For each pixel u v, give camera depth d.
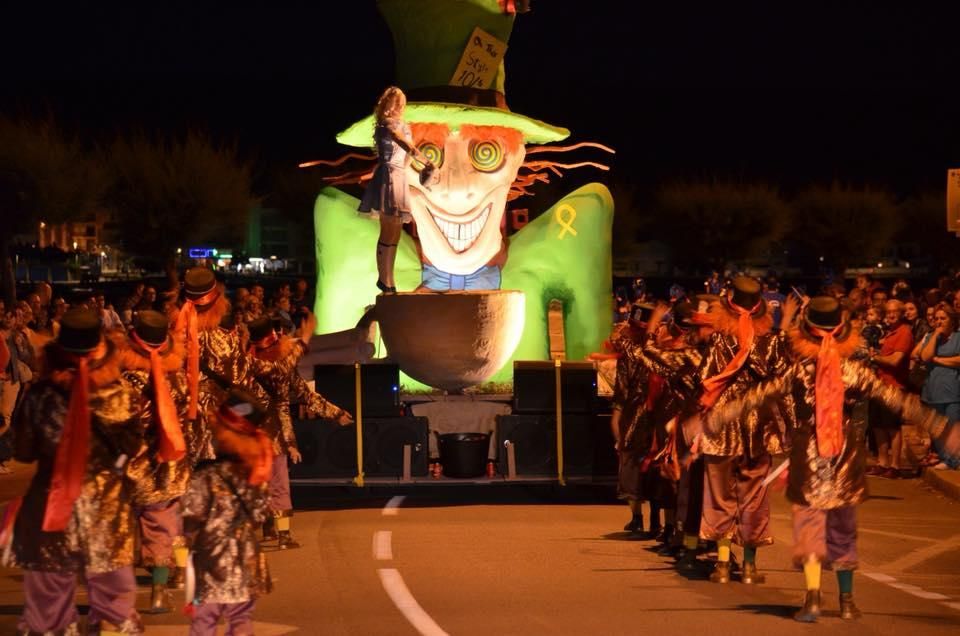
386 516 12.57
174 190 40.34
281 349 10.45
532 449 13.43
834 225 62.22
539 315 18.00
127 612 6.48
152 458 8.19
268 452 6.33
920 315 20.05
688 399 9.38
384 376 13.32
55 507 6.12
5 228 34.47
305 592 8.79
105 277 52.38
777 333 9.02
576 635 7.48
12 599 8.64
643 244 68.38
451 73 16.50
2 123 35.22
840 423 7.79
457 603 8.41
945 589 8.95
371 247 17.61
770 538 9.12
